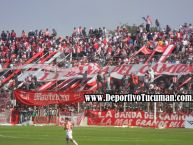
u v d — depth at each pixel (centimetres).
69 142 4497
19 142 4491
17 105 7706
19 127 6856
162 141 4719
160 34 9725
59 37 10550
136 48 9312
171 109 7200
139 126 7169
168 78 7838
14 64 9288
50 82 8219
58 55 9350
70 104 7644
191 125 6956
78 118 7400
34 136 5244
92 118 7412
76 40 10319
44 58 9350
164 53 8588
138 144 4388
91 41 10038
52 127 6862
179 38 9462
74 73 8244
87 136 5344
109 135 5509
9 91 8031
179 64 7775
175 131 6206
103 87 7881
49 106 7656
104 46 9544
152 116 7100
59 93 7381
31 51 10062
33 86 8300
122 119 7275
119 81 7944
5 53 10169
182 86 7688
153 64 7931
